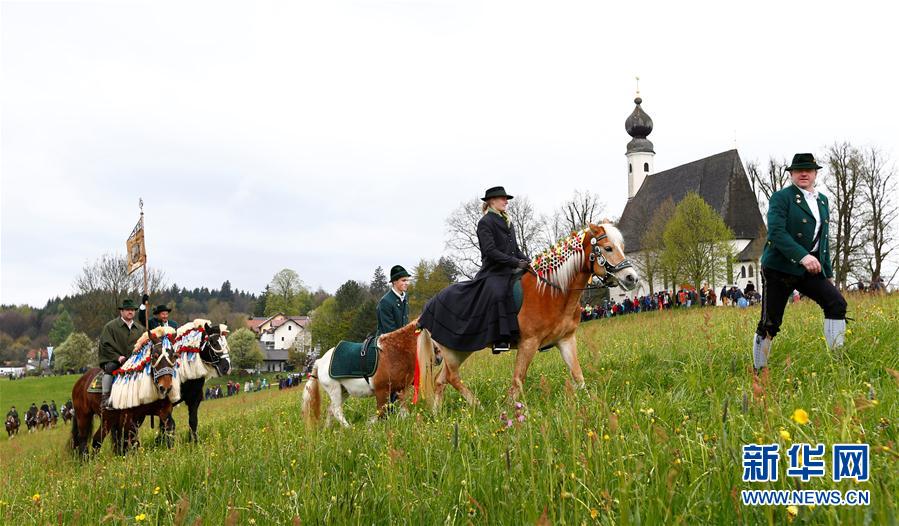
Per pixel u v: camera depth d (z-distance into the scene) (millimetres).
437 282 76562
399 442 5945
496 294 8414
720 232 58406
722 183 79875
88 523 5383
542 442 4738
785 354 7770
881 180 53844
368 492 4574
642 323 18266
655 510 3305
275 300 165500
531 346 8359
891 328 8023
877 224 53344
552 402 7480
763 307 7418
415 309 75562
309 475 5117
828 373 6867
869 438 4062
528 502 3680
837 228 53938
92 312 62281
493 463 4574
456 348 8664
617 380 8016
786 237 7090
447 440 5617
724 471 3559
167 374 10320
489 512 3832
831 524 2898
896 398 5027
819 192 7430
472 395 8898
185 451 7855
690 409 5879
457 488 4375
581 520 3443
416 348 8961
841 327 7270
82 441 11805
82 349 94312
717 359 8117
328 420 9523
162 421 10836
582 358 10688
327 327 94375
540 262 8453
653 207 87375
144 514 4938
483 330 8445
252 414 14836
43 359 140750
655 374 8070
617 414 5340
